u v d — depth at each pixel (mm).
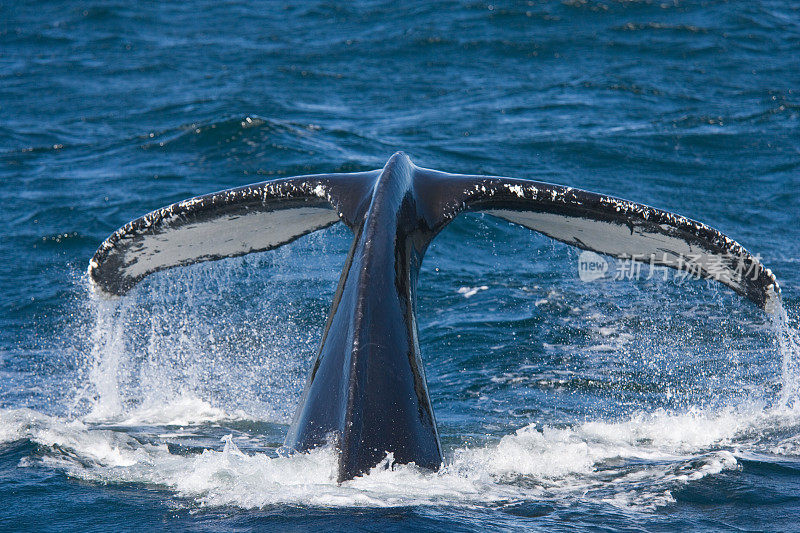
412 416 22469
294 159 73625
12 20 141625
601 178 69688
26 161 75875
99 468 26047
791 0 130500
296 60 114625
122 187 68562
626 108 88562
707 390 36188
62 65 116562
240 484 22797
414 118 87625
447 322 45188
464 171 71125
